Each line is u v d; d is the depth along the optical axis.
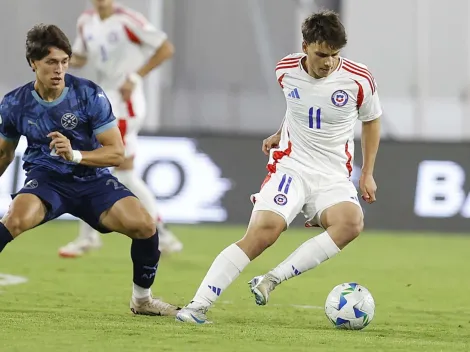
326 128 20.81
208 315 22.27
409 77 53.72
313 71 20.47
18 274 30.09
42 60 19.42
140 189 35.00
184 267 33.28
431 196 49.00
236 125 53.16
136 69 35.41
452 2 53.75
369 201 21.33
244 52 53.41
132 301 21.97
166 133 48.78
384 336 19.75
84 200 20.92
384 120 53.34
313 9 53.41
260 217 20.48
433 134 53.56
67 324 20.05
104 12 35.12
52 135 19.50
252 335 19.11
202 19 53.34
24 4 52.53
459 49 53.75
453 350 18.11
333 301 20.64
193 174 48.75
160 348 17.28
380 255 39.22
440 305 25.61
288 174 20.89
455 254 40.31
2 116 20.45
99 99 20.41
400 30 53.72
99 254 37.19
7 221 20.02
